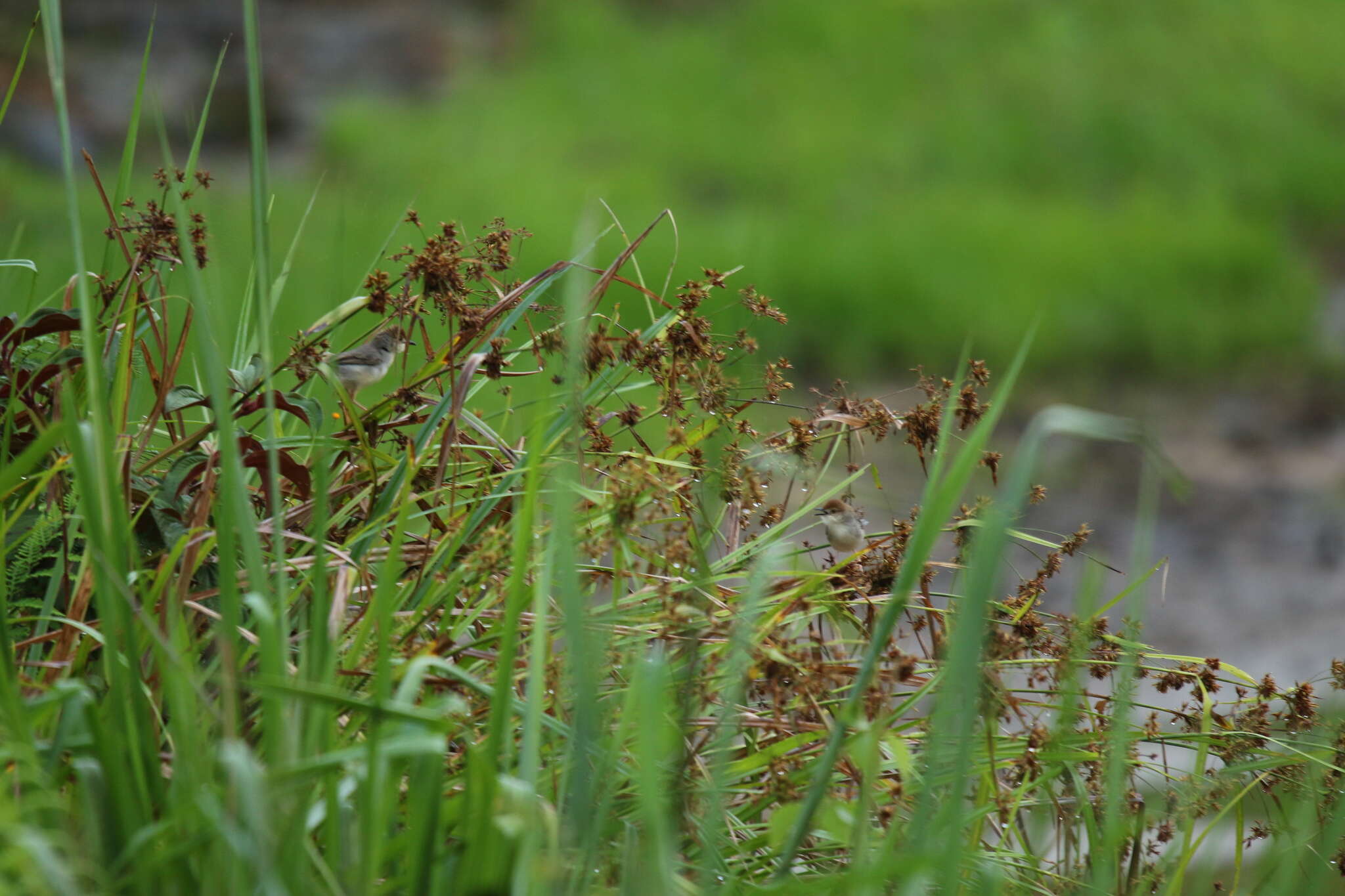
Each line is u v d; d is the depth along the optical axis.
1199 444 20.22
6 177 23.22
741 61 38.47
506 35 40.22
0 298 9.64
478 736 9.25
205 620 9.29
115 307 9.45
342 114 31.58
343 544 9.35
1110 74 37.25
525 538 9.08
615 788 9.17
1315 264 30.08
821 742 9.30
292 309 10.33
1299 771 9.39
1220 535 16.44
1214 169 33.53
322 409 9.35
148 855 9.01
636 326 20.81
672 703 9.22
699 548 9.34
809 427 9.43
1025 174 33.03
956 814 9.01
